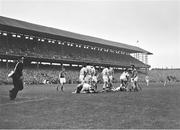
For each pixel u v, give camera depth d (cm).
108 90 3100
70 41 8375
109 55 10375
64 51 8344
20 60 1953
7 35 6981
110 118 1157
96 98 2114
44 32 6925
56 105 1625
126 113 1299
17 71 1923
